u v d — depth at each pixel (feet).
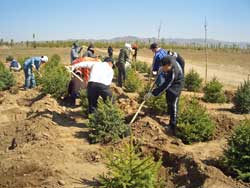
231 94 46.65
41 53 142.10
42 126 30.42
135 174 18.26
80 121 33.58
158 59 33.37
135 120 32.30
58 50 162.71
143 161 18.33
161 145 25.93
